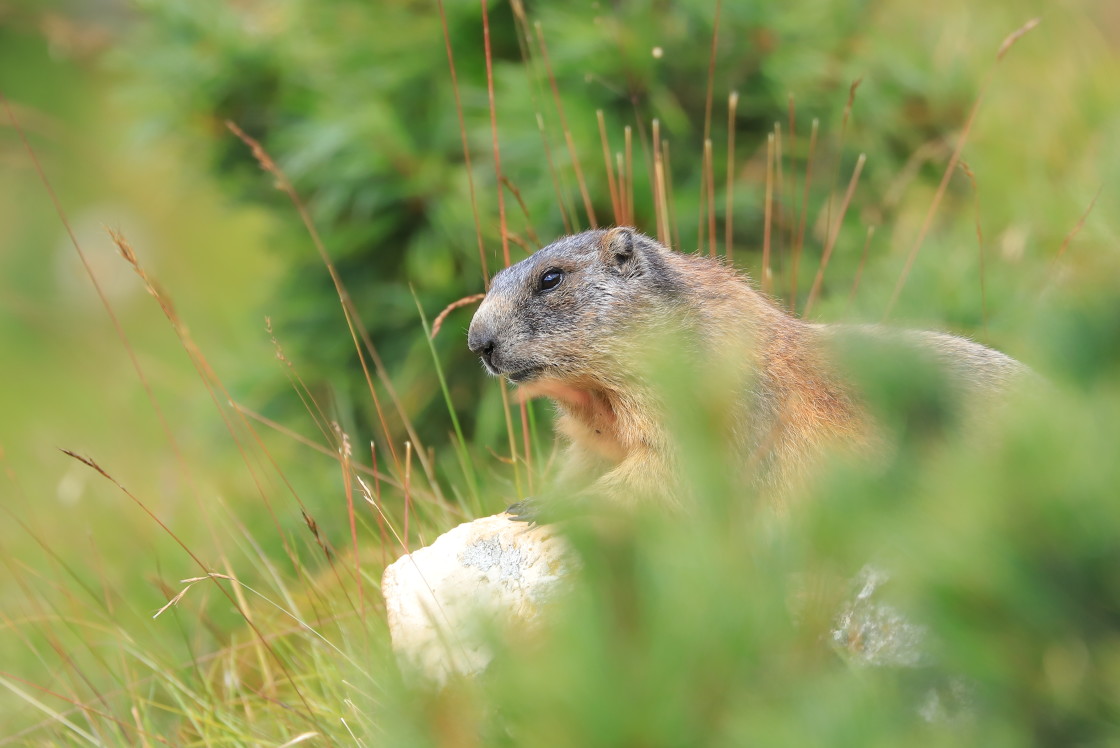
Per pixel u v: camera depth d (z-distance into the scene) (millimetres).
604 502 7191
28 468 17047
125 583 11617
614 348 7812
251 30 13844
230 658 8828
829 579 3484
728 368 4188
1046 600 2951
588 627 3236
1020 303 10031
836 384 7496
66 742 8570
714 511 3756
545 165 12156
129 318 23172
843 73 12992
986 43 14875
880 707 3195
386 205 12820
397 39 13234
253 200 14102
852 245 12367
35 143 28406
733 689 3197
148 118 14062
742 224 12453
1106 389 3078
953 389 3402
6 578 12297
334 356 13266
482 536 6797
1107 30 16359
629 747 3053
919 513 3125
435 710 3518
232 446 14016
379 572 8586
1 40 30828
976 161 13227
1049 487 2900
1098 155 11625
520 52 13094
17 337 23516
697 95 12570
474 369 12586
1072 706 3041
